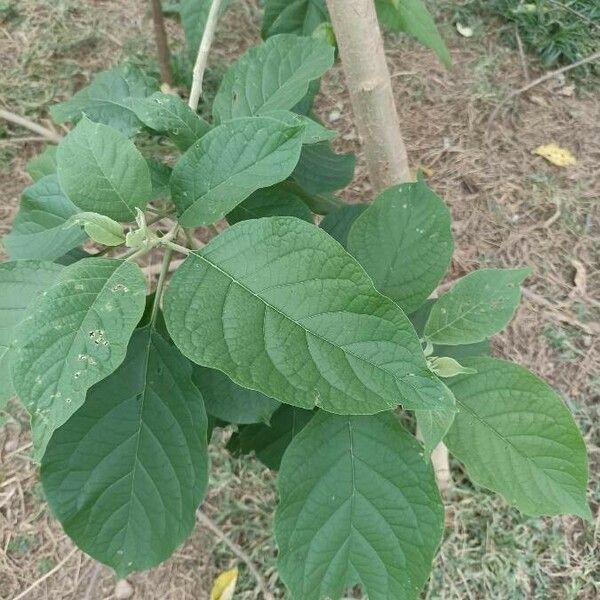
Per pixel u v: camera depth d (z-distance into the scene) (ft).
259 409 1.50
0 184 3.84
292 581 1.39
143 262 3.24
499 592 2.89
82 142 1.19
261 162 1.17
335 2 1.50
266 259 1.07
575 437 1.36
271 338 1.03
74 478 1.32
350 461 1.40
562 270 3.64
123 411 1.34
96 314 1.04
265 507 3.05
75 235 1.44
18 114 4.03
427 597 2.85
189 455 1.33
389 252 1.51
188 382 1.33
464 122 4.11
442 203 1.50
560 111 4.16
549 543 2.97
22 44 4.26
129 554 1.35
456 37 4.40
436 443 1.24
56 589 2.93
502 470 1.41
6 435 3.21
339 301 1.03
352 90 1.70
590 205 3.83
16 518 3.05
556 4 4.46
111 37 4.29
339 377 1.01
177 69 4.05
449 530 2.98
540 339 3.43
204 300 1.07
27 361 1.00
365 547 1.38
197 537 3.00
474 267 3.65
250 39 4.31
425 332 1.44
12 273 1.25
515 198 3.85
